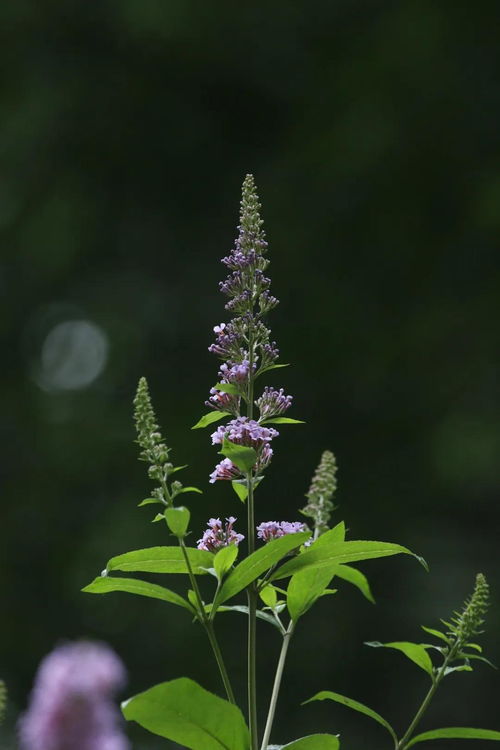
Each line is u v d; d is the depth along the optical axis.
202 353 17.44
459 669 4.13
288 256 17.50
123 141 18.38
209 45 18.05
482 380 16.25
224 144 18.59
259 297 4.12
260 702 16.12
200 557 3.87
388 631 16.02
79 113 18.23
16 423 18.06
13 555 17.30
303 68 18.45
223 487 16.48
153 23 17.48
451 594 15.61
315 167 17.48
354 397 17.08
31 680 17.06
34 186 18.23
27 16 18.17
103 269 18.27
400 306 17.39
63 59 18.53
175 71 18.47
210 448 16.64
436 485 16.22
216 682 16.09
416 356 16.81
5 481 17.75
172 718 3.56
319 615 16.19
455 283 17.19
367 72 17.77
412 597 15.86
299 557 3.85
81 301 18.08
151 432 3.78
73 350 18.56
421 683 15.82
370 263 17.55
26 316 18.50
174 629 16.06
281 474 16.78
